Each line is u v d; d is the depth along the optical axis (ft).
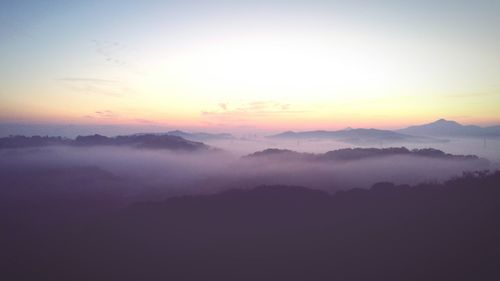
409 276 93.86
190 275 117.80
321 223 158.10
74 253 151.23
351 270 103.55
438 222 127.24
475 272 88.89
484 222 117.29
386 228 132.67
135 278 120.16
